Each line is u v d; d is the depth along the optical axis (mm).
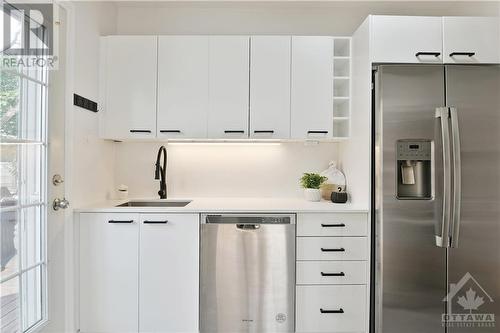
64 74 2062
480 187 2129
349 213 2244
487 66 2146
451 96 2137
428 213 2115
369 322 2232
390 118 2127
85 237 2219
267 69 2506
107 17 2682
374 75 2223
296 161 2916
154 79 2502
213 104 2502
